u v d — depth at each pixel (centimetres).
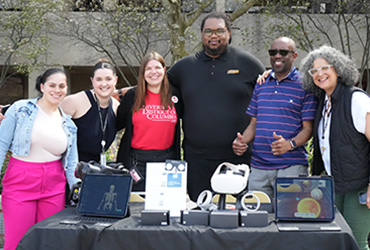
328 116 262
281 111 293
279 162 295
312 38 1049
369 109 242
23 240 205
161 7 973
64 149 286
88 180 238
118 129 345
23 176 272
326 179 220
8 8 1009
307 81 276
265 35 1060
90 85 1284
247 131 316
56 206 281
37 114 279
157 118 320
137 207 250
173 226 207
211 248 198
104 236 203
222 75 335
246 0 902
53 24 993
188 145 350
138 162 322
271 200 254
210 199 236
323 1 1007
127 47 1051
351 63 259
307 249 195
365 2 950
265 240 197
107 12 935
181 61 351
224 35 327
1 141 274
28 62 1069
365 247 259
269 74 307
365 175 250
